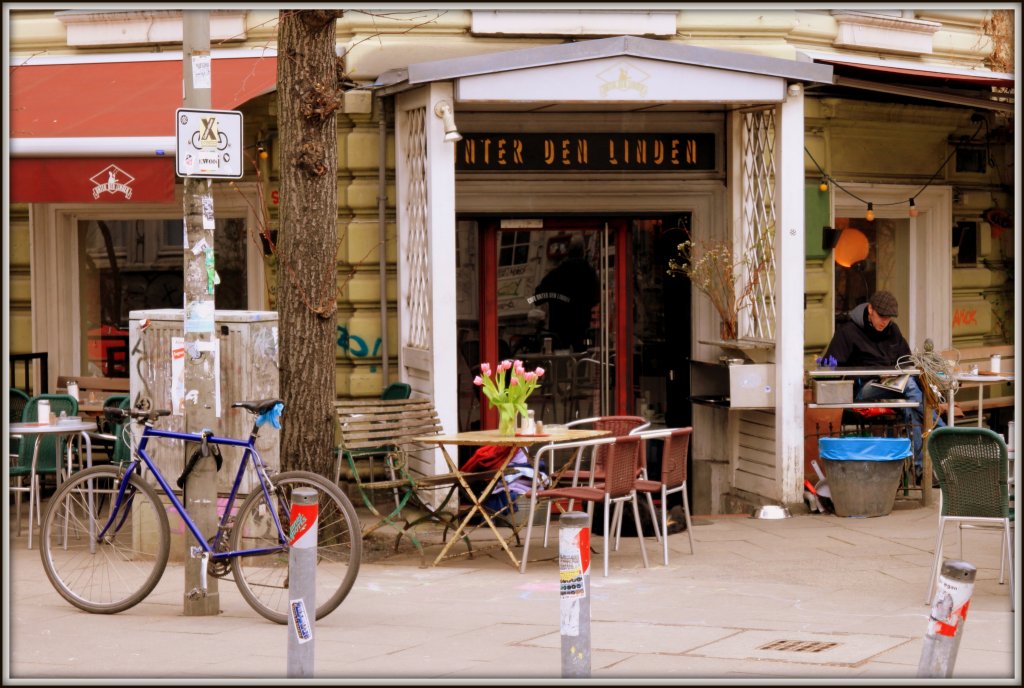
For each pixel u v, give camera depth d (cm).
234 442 780
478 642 702
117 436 988
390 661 655
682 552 989
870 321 1185
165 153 992
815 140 1331
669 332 1285
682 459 972
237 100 1080
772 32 1252
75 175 999
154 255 1308
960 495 805
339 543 973
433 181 1062
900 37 1365
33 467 1022
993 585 858
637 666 638
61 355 1303
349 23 1180
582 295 1273
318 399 970
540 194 1221
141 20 1254
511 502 1007
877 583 877
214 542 777
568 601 551
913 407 1167
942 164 1430
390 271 1198
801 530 1068
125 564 802
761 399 1143
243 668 639
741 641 700
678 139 1236
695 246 1231
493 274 1249
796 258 1129
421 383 1122
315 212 967
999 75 1210
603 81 1052
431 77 1036
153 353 935
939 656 489
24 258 1296
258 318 937
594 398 1280
